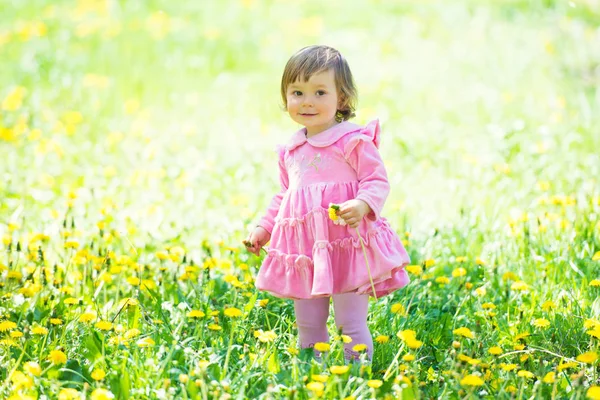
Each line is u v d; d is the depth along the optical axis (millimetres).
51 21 15734
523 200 7469
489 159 8836
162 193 8039
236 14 17000
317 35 15820
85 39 14898
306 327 4527
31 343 4508
